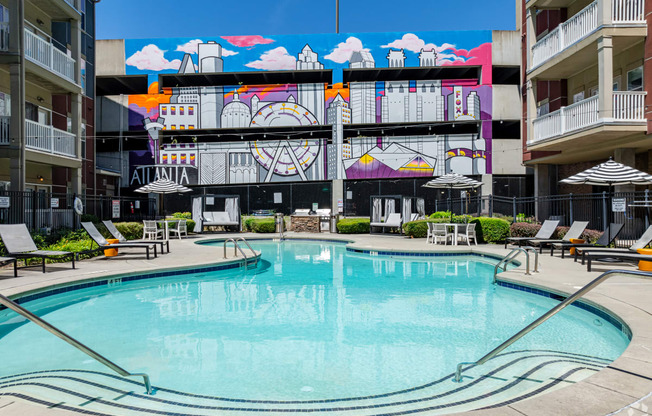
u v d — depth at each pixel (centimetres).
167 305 625
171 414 278
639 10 1205
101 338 466
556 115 1420
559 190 1842
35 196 1170
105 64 2538
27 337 468
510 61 2483
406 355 409
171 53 2534
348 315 563
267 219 2138
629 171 1008
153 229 1570
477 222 1375
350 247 1329
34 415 234
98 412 254
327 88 2511
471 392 317
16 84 1266
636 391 257
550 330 486
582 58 1385
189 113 2545
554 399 246
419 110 2483
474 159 2462
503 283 737
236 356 409
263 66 2519
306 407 293
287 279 845
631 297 542
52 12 1584
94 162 2092
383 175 2489
